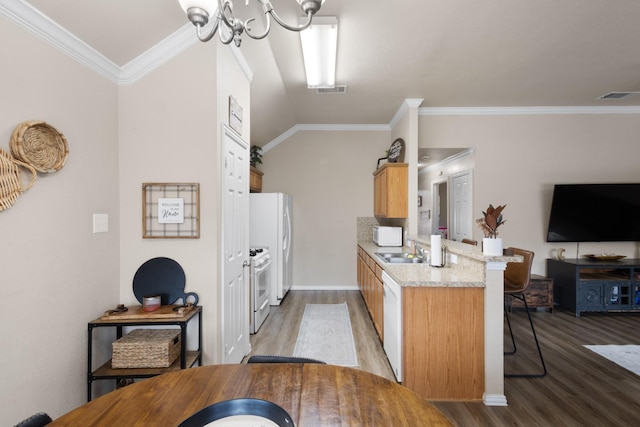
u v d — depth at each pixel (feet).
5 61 4.45
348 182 17.03
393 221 16.34
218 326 7.06
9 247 4.50
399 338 7.40
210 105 6.93
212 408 3.08
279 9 7.36
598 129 14.30
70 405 5.57
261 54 9.18
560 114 14.33
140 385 3.60
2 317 4.41
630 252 14.40
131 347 5.92
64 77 5.42
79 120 5.77
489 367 6.98
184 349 6.04
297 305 14.34
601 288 12.89
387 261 11.07
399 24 7.95
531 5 7.22
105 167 6.47
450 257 9.21
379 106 14.10
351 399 3.31
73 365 5.64
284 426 2.85
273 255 14.24
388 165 13.42
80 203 5.81
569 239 14.06
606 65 10.18
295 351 9.63
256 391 3.46
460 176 16.30
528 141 14.38
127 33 6.09
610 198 13.82
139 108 6.92
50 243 5.17
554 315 13.02
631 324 12.00
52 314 5.21
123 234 6.94
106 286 6.50
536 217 14.42
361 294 15.72
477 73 10.75
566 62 9.98
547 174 14.37
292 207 16.98
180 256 6.96
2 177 4.35
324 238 17.06
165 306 6.75
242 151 9.02
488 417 6.51
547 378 8.02
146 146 6.93
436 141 14.49
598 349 9.71
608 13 7.50
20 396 4.67
